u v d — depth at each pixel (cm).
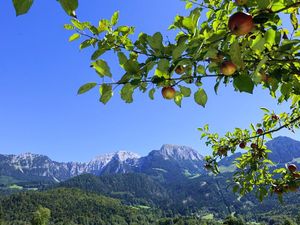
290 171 809
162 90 462
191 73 443
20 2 225
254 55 446
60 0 255
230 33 400
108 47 521
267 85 494
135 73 423
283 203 787
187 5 586
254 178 846
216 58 410
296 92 507
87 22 522
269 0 386
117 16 544
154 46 425
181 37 401
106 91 423
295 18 507
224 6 504
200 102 460
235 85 379
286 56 441
